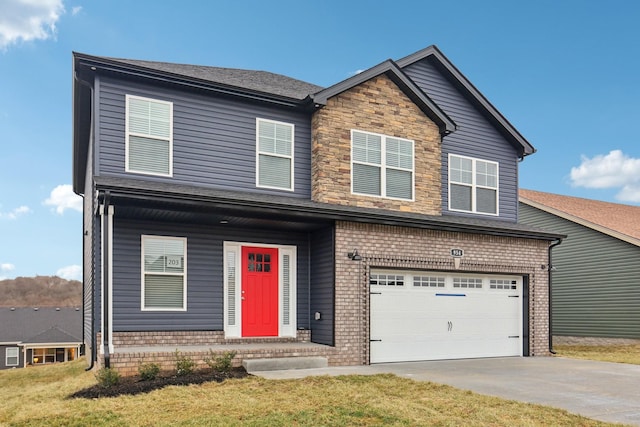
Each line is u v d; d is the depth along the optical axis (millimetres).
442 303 13219
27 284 61000
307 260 12578
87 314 15867
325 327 11688
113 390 8055
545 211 22875
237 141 12172
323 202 12375
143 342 10609
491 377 9969
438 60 15195
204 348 10375
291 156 12750
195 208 10227
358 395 7855
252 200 10461
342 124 12914
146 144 11234
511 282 14484
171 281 11078
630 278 19578
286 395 7832
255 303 11938
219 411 6883
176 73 11383
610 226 20703
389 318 12375
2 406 7785
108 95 10977
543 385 9133
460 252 13398
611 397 8094
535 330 14469
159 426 6207
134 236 10797
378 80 13547
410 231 12672
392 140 13555
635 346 18641
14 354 37688
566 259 21953
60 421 6492
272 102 12508
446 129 14211
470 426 6262
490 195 15625
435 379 9586
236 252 11883
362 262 11898
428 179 13961
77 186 17688
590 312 20828
